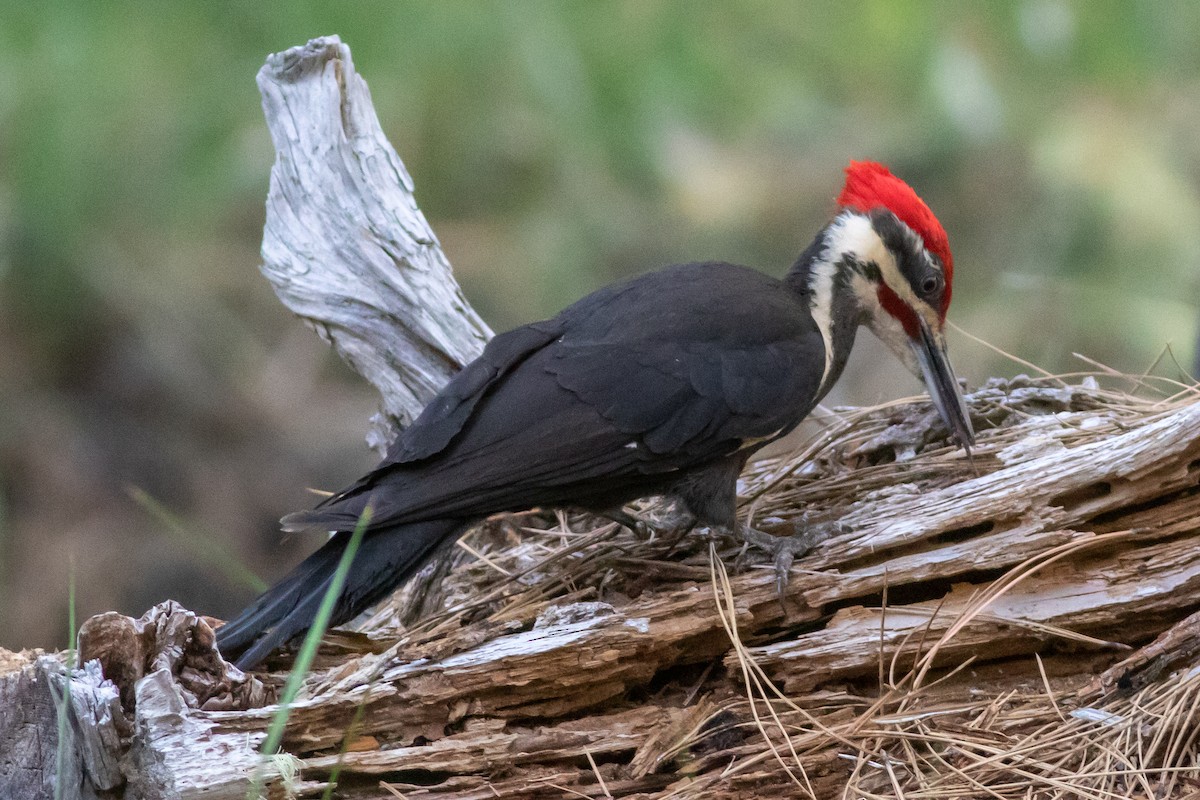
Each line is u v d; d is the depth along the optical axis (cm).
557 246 1977
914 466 925
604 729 748
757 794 720
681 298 892
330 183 1084
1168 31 2067
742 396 861
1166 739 720
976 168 2025
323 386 1953
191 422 1905
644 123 2067
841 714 754
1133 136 1986
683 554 899
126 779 695
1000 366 1764
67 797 701
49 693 714
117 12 2027
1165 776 705
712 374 859
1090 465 798
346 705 718
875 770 732
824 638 783
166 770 672
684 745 741
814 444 997
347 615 778
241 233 2069
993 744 736
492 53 2055
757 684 758
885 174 1004
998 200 1992
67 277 1944
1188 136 1988
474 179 2058
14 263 1934
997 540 795
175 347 1948
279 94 1100
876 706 744
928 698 774
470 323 1059
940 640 766
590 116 2059
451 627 812
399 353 1063
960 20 2130
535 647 747
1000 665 795
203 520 1817
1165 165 1936
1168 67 2064
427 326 1051
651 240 2014
